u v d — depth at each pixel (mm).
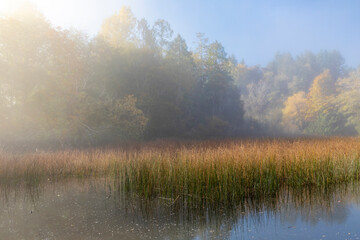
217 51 47438
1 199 7375
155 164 8250
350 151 10289
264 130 49875
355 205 6414
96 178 9930
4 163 9977
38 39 20891
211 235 4848
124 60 30391
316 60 95125
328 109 44469
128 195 7668
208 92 44250
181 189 7180
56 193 7945
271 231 4949
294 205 6488
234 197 6988
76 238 4816
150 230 5148
